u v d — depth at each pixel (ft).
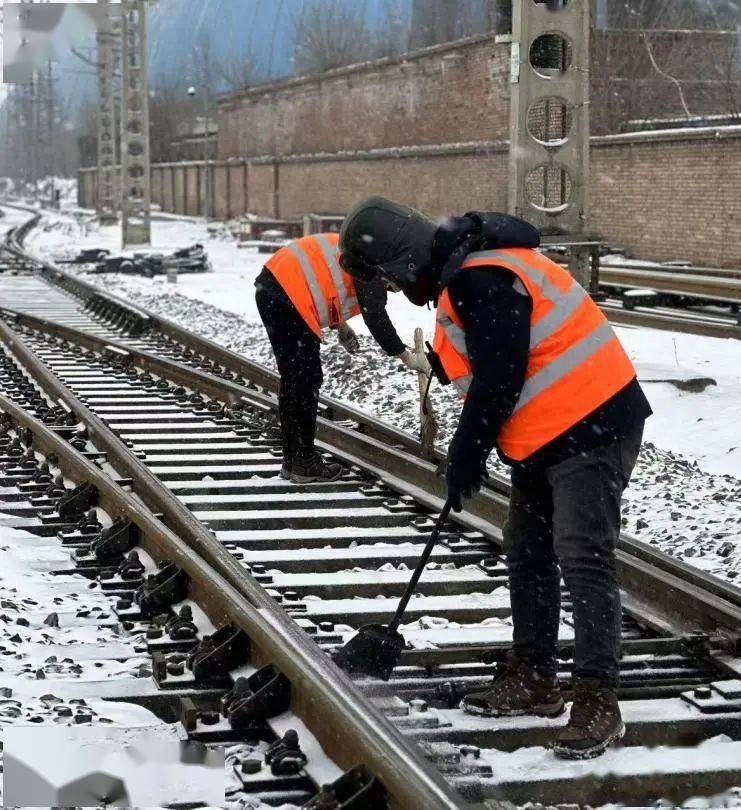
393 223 13.61
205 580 16.76
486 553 21.17
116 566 20.18
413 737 13.34
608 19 142.51
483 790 12.11
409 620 18.08
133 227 127.85
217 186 199.82
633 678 15.49
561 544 13.48
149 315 60.18
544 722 13.85
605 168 99.50
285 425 26.32
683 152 90.43
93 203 274.57
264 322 26.04
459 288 13.12
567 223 49.16
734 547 23.17
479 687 14.78
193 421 34.14
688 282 69.15
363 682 14.37
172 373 42.88
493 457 30.48
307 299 25.53
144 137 127.85
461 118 123.24
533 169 48.52
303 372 25.96
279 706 13.65
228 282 94.32
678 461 30.86
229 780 12.19
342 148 155.63
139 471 24.53
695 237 89.71
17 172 394.52
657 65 120.37
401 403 38.47
